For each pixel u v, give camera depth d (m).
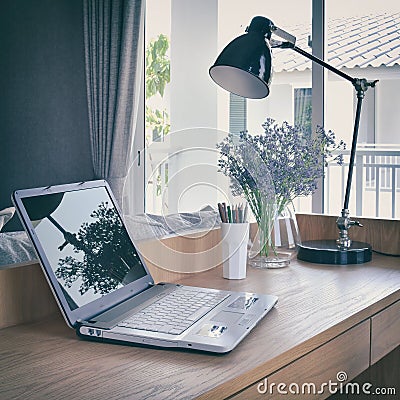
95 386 1.10
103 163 4.91
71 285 1.39
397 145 5.95
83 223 1.50
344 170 5.53
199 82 4.95
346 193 2.19
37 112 4.90
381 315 1.66
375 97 6.06
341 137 6.05
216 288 1.75
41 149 4.93
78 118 5.08
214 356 1.23
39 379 1.13
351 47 6.08
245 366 1.18
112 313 1.43
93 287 1.45
